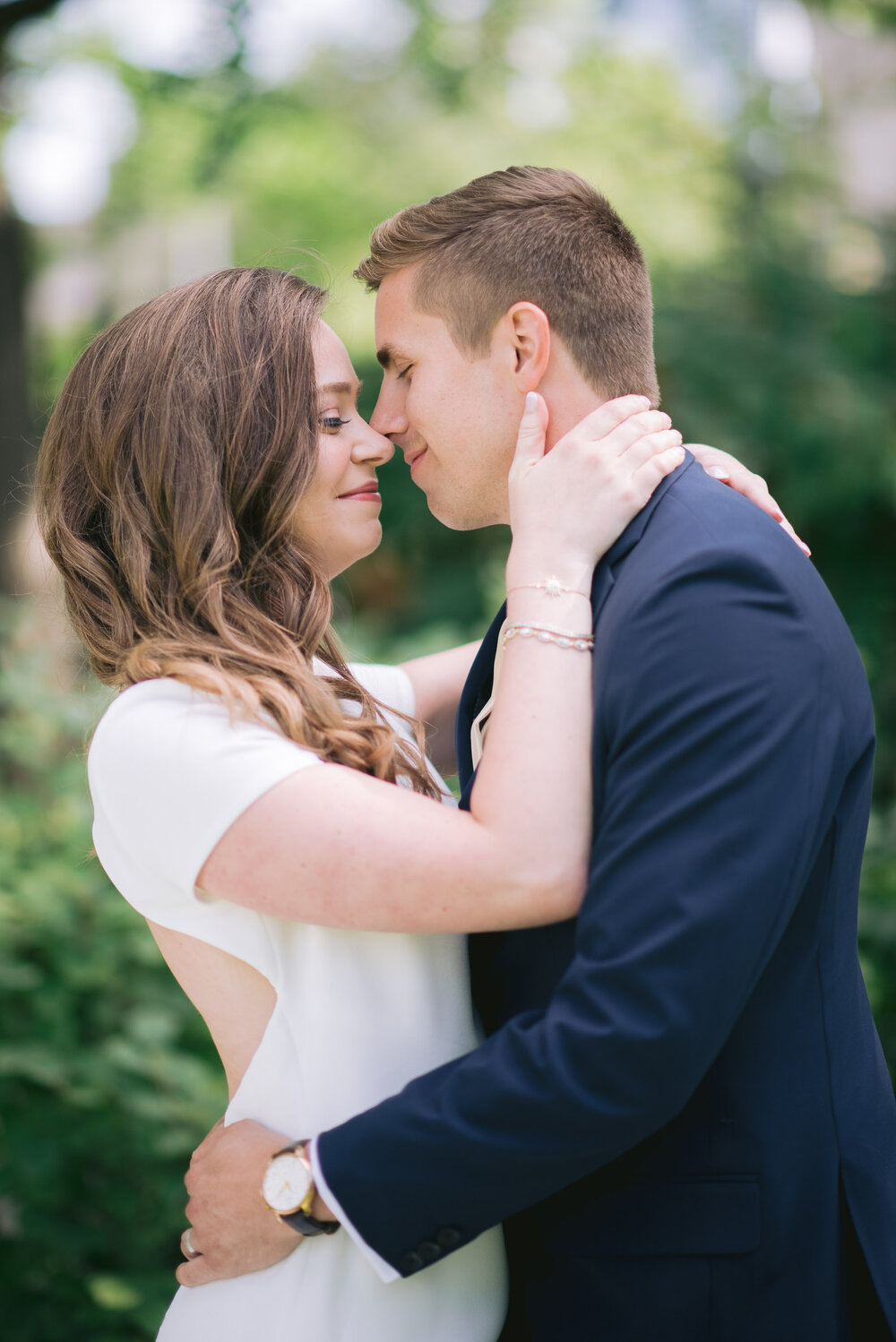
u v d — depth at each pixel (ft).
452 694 6.56
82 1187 9.14
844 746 4.38
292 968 4.66
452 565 22.35
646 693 4.17
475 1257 4.72
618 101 25.20
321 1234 4.42
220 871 4.38
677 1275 4.39
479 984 5.00
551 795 4.25
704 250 23.00
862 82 25.03
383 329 5.42
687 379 20.26
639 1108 3.91
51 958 8.89
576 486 4.64
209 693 4.56
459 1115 4.06
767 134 24.34
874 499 20.72
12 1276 9.32
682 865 3.95
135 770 4.48
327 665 5.32
